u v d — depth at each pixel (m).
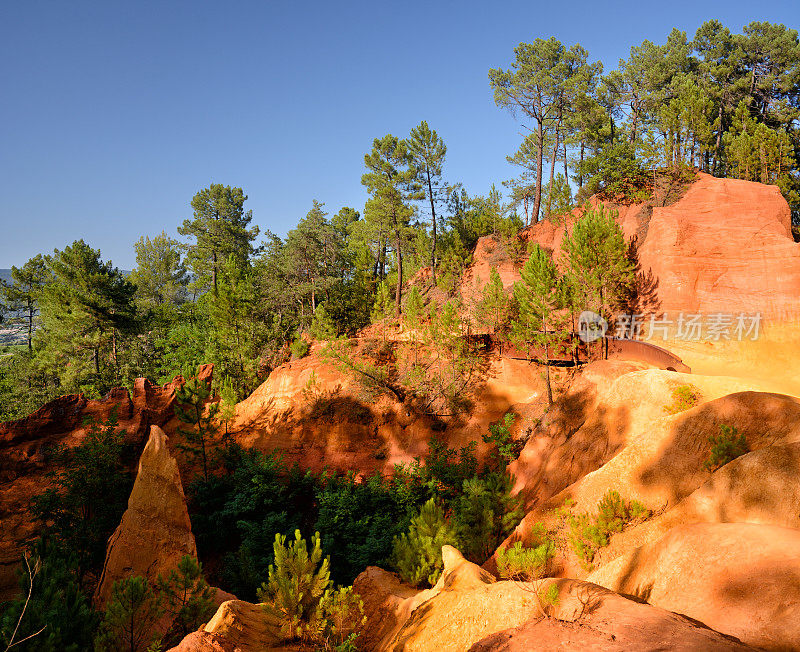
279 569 12.50
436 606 10.69
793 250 31.77
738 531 9.60
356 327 48.59
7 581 24.84
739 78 56.59
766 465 11.46
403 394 37.75
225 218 76.38
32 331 69.94
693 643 6.06
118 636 12.46
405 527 25.16
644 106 55.50
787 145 43.09
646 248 35.78
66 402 33.62
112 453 29.41
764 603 7.31
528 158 60.81
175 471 19.59
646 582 10.38
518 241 44.81
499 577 15.65
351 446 36.66
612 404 22.31
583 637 6.82
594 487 17.08
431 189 48.16
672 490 15.03
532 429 31.50
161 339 58.84
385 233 50.12
